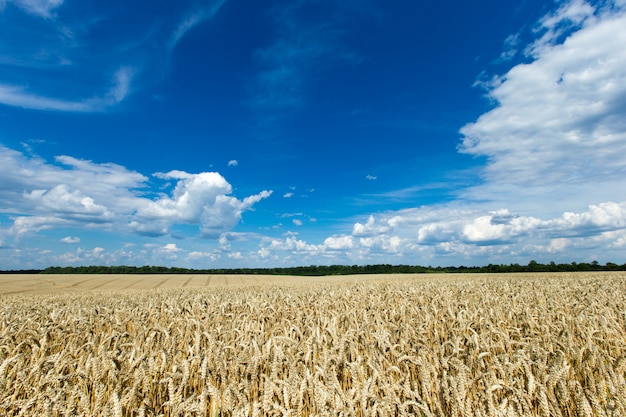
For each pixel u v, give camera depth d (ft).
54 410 11.16
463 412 10.21
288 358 14.75
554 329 21.62
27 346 20.25
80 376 13.57
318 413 10.66
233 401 11.35
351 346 16.16
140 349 17.71
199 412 10.97
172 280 166.50
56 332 23.79
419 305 37.81
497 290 56.65
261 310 32.53
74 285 136.05
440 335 22.67
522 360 13.32
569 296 45.37
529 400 10.97
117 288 118.62
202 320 28.58
